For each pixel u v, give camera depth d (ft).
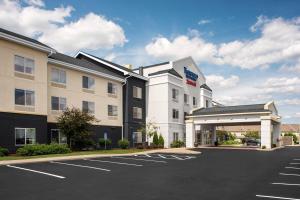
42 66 88.48
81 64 109.19
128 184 37.70
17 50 81.46
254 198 30.19
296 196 31.12
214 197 30.63
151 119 137.59
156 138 131.03
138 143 130.41
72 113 92.07
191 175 46.11
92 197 30.27
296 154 94.12
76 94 103.81
